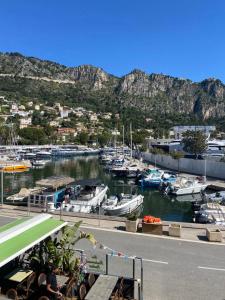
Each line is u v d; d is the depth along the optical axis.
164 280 14.13
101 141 199.62
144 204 48.25
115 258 16.08
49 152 138.88
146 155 110.50
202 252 17.28
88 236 12.23
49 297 10.36
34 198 32.75
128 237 19.27
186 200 51.03
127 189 59.81
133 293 11.49
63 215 23.56
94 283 11.18
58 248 11.70
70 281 10.62
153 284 13.74
